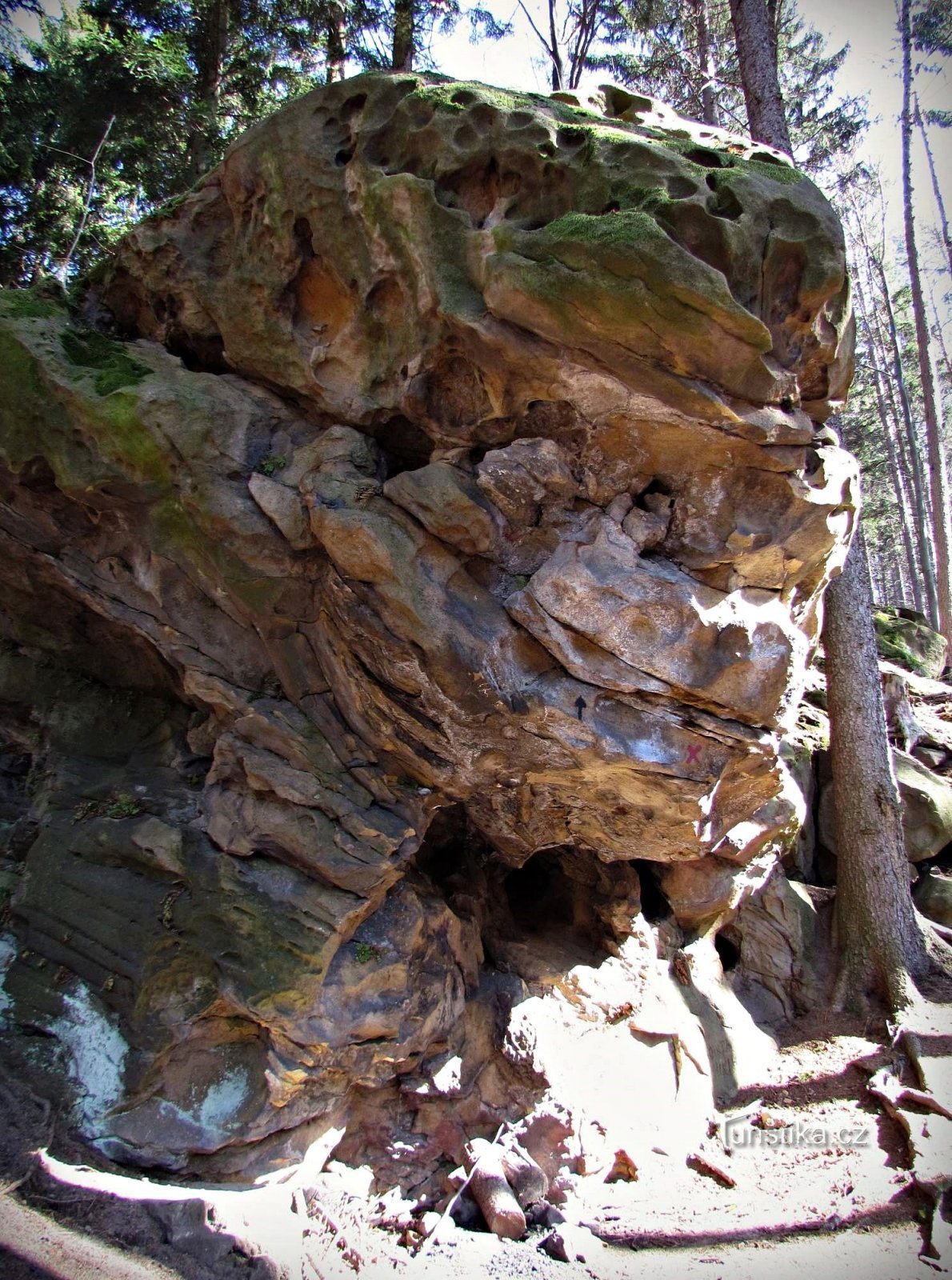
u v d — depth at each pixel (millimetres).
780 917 7590
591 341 3715
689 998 6422
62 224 10852
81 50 10398
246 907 4426
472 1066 5230
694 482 4125
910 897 7691
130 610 4914
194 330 4969
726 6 13727
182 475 4480
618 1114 5438
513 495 4148
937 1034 6613
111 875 4719
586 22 10641
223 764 4793
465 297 3941
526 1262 4371
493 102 4121
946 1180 5023
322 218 4340
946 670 13250
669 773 4285
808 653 5117
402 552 4086
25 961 4672
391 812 4797
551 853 6598
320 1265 3928
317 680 4797
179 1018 4270
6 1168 3689
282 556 4500
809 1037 6898
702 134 4707
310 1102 4379
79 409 4461
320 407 4660
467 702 4180
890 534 27984
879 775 7770
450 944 5289
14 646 5531
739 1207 4984
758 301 3887
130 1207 3711
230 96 11453
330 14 10117
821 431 4535
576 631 4129
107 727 5402
